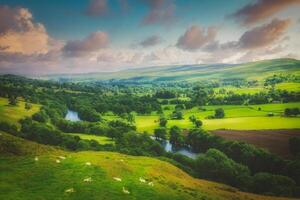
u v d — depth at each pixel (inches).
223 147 5876.0
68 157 2834.6
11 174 2300.7
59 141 5816.9
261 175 4111.7
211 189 3006.9
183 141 7022.6
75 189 2103.8
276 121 7854.3
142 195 2172.7
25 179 2237.9
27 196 1968.5
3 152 2994.6
